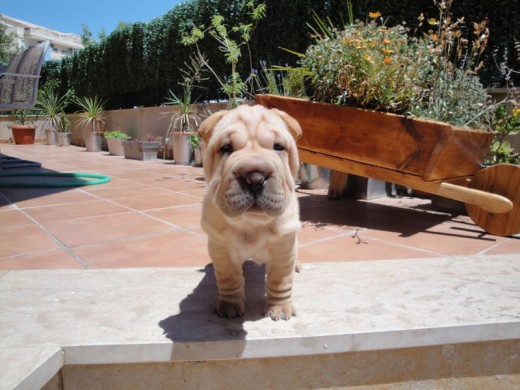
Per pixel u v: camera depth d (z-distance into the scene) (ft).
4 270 2.76
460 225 4.41
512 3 5.78
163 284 2.51
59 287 2.44
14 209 4.99
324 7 7.54
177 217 4.57
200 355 1.81
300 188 6.68
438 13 6.25
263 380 1.91
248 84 9.30
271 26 8.67
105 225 4.20
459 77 4.68
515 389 2.14
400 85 4.01
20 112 18.20
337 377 1.96
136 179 7.65
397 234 4.01
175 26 11.37
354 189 5.90
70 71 17.53
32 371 1.57
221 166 1.86
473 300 2.27
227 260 2.05
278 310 2.04
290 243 2.00
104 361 1.78
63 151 14.17
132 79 13.52
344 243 3.67
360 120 3.98
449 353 2.03
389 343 1.92
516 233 3.85
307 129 4.34
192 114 10.62
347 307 2.17
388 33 4.35
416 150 3.73
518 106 5.23
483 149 4.51
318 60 4.41
